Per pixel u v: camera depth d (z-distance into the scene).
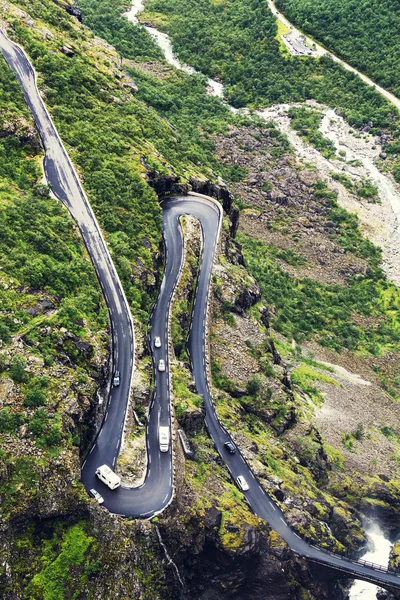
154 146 172.62
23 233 113.50
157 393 113.25
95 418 100.56
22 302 102.00
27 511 81.38
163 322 129.62
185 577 99.38
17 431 84.88
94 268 124.19
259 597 106.88
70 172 139.62
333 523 125.75
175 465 99.44
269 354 146.25
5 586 76.75
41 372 92.50
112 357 112.19
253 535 101.31
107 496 92.94
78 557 84.06
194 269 146.62
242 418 127.12
